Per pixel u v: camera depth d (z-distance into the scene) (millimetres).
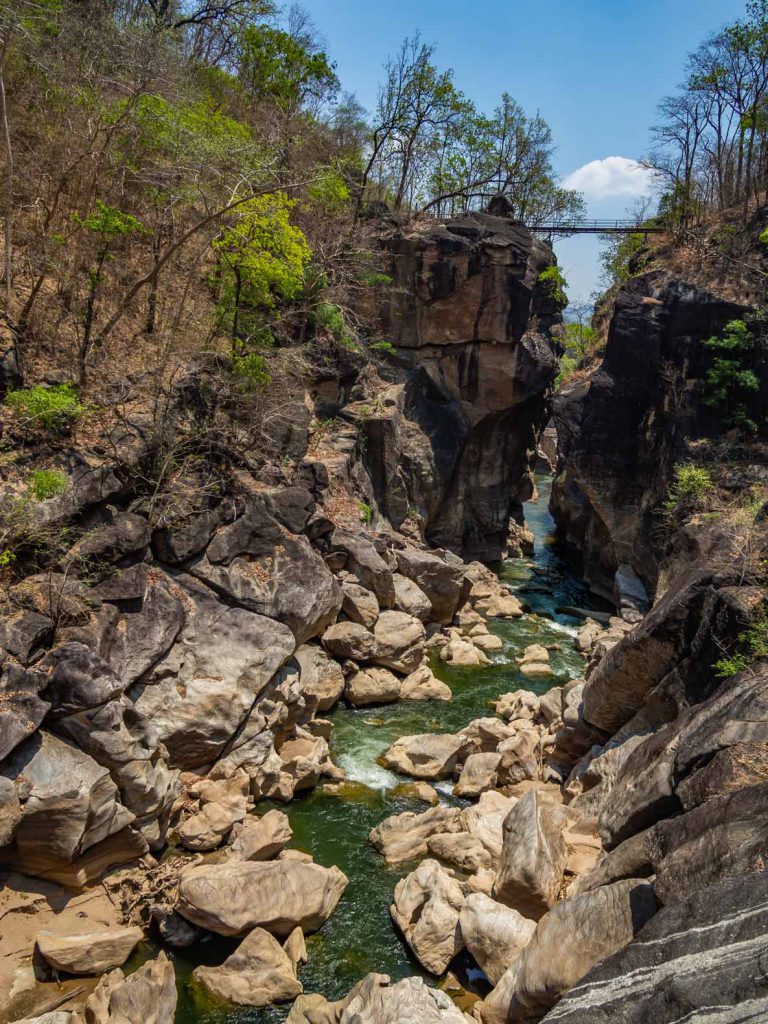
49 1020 8523
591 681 15406
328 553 20344
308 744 15375
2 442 13961
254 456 18922
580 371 37375
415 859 12516
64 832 10516
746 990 5734
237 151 18797
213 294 22875
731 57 32719
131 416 16109
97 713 11422
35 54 17688
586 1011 6809
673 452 25875
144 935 10562
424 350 31156
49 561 13219
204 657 14516
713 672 12445
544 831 11109
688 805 9289
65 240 18047
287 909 10539
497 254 29969
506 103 39156
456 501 32688
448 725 17562
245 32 30078
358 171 32250
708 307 26891
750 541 15203
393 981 9953
